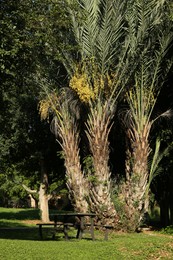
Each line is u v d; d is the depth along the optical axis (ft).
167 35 59.72
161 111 68.33
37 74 58.65
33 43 41.39
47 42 42.42
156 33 60.64
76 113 63.98
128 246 41.24
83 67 61.52
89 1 59.57
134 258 37.68
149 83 62.49
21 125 84.43
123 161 73.20
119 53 61.31
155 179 74.08
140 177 61.36
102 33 60.08
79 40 59.57
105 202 60.44
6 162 93.25
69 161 63.87
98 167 61.00
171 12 59.93
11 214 109.70
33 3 42.34
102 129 61.57
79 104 63.21
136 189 61.26
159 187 76.13
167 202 77.00
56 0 42.55
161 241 44.27
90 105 61.87
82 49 59.98
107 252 38.14
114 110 62.49
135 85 62.44
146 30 59.88
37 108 77.71
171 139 67.92
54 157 88.79
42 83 63.77
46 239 51.57
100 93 61.67
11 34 39.22
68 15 49.57
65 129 64.39
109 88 61.82
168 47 61.72
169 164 69.15
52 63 63.41
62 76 65.77
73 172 63.41
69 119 64.39
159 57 60.80
